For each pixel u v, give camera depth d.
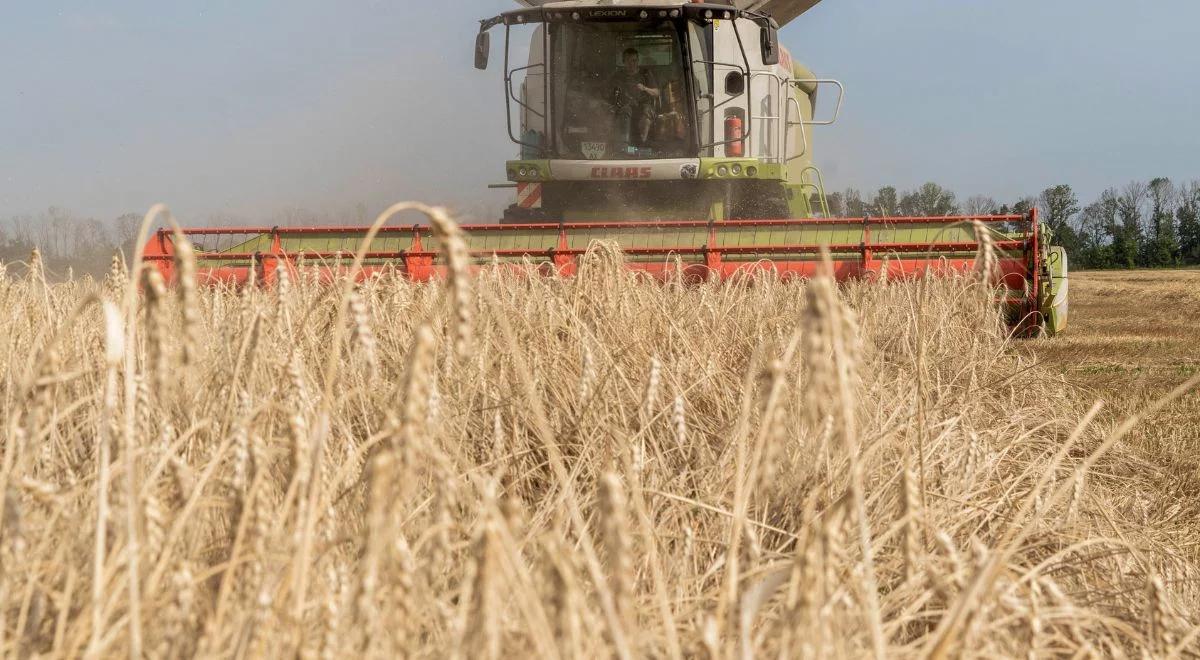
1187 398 13.81
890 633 3.83
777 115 26.25
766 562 5.14
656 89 23.12
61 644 3.12
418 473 5.10
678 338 9.73
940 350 11.79
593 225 19.91
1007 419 9.94
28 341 7.34
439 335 7.60
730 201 24.97
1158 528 8.05
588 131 23.33
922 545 5.23
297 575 3.12
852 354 2.86
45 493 3.42
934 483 6.46
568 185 23.97
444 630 3.68
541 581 3.25
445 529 3.19
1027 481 7.82
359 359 7.41
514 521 2.74
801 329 3.09
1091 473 9.23
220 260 19.41
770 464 2.89
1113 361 18.23
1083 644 3.94
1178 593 6.31
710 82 23.28
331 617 3.11
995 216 19.02
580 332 8.86
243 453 3.65
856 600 4.10
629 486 5.38
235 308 8.21
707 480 6.35
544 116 23.48
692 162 22.78
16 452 3.86
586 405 6.80
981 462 7.29
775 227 19.78
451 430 6.56
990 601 3.51
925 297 5.61
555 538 2.77
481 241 20.17
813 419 2.47
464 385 7.51
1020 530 6.10
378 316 8.44
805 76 32.88
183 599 3.10
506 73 23.55
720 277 19.20
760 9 28.44
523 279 11.41
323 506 3.72
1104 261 186.88
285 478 4.91
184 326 2.58
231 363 6.08
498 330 8.55
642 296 10.84
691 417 7.52
